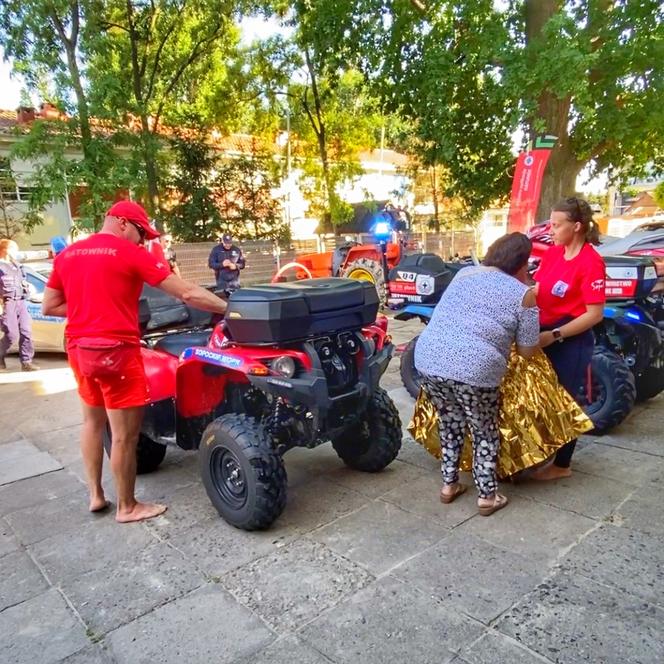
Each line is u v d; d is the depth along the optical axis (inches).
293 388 112.6
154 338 157.8
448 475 130.3
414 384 208.5
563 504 128.3
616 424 162.9
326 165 737.0
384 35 481.1
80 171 472.4
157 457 158.7
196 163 678.5
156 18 598.9
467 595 98.0
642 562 105.3
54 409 227.8
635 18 413.7
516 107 425.1
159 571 110.3
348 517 127.6
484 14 441.1
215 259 441.4
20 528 130.5
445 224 879.1
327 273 540.4
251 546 117.6
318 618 94.1
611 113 437.4
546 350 137.3
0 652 89.7
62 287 127.2
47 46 471.2
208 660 86.0
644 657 82.4
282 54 693.9
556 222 129.2
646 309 186.4
